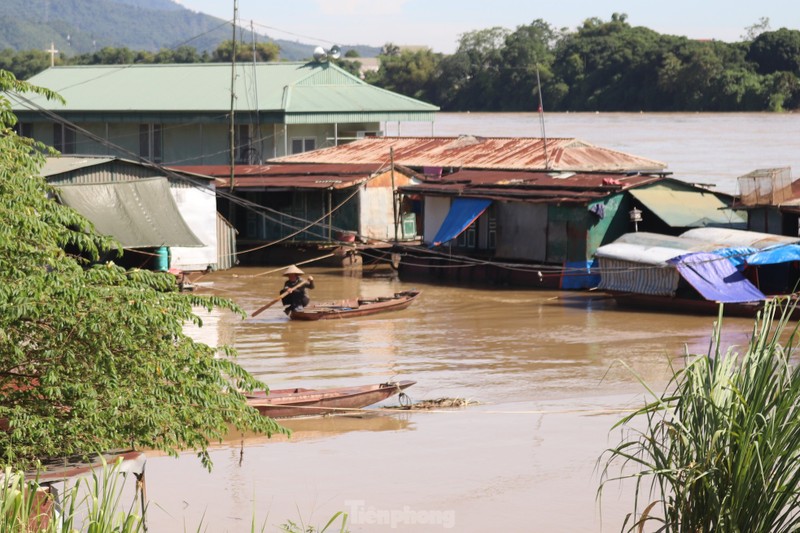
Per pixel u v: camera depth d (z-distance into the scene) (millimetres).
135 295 17797
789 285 50594
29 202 18219
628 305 49781
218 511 23078
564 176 63094
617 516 22828
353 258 63844
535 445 27641
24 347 17828
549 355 38688
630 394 32781
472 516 22891
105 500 14352
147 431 17891
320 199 65125
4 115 19156
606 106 183375
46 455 18141
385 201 65750
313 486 24688
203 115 81562
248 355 38625
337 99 84000
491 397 32562
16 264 17594
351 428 29297
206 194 55750
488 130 142500
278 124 80688
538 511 23141
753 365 14953
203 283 56688
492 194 58281
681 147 117500
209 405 18719
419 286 56781
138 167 52688
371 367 36594
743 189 53500
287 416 29844
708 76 173500
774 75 171375
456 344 40781
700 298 47938
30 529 13664
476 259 58562
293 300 45938
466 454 26953
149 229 46719
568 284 54844
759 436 14258
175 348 18578
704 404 14875
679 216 54625
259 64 90438
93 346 17672
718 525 14336
